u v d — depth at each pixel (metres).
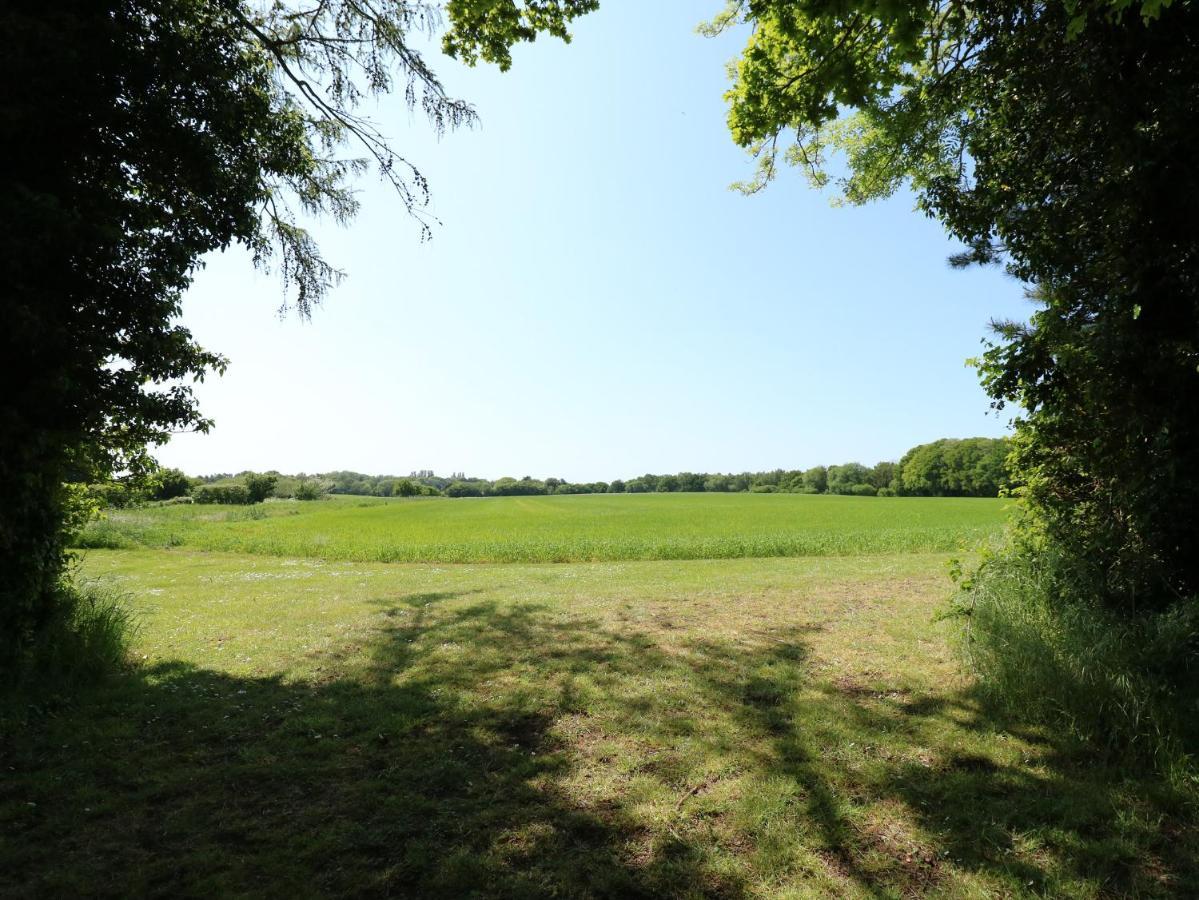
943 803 3.57
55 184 5.42
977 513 44.66
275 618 9.49
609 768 4.13
